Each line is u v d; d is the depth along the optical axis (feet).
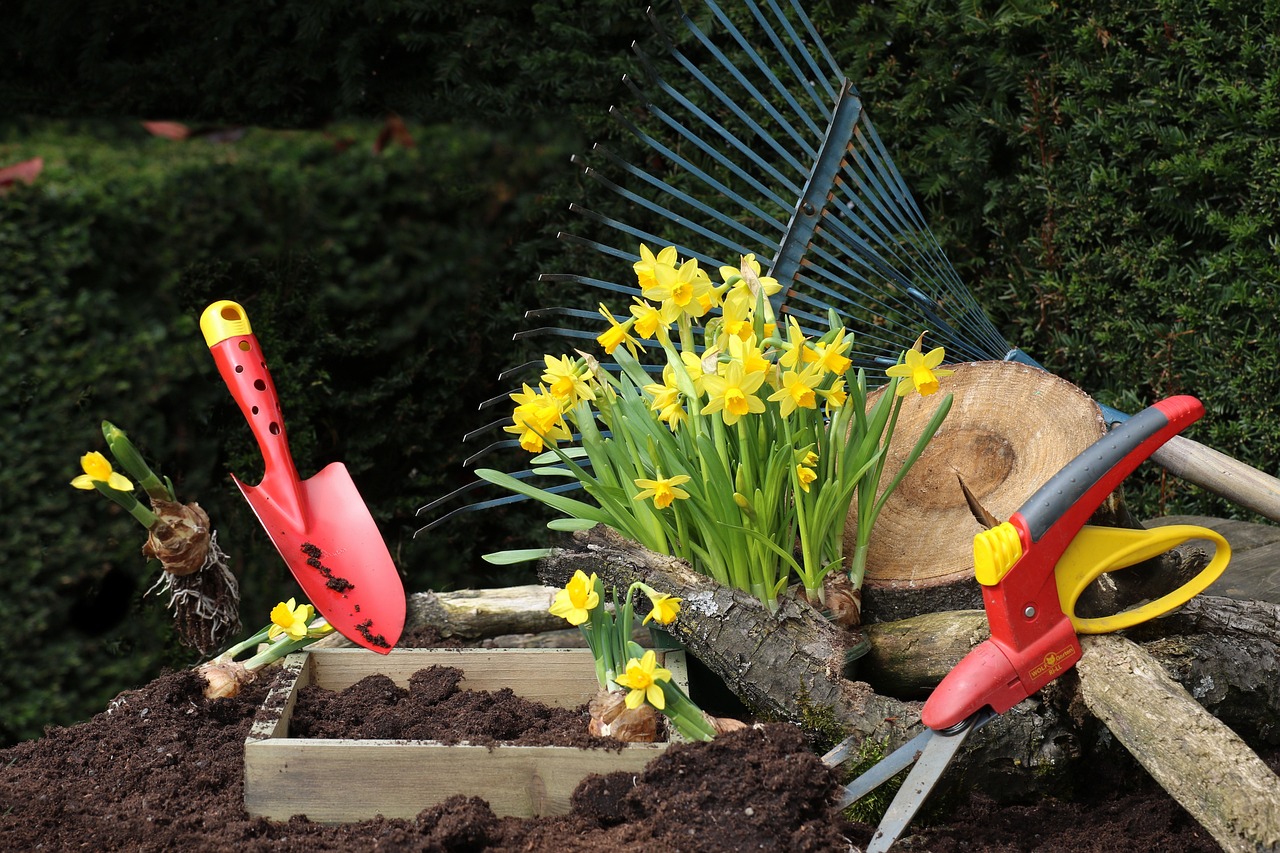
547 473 5.31
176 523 5.16
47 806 4.45
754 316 4.91
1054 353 8.52
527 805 4.38
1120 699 4.11
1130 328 8.11
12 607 7.59
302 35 9.44
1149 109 7.77
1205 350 7.89
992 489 5.73
